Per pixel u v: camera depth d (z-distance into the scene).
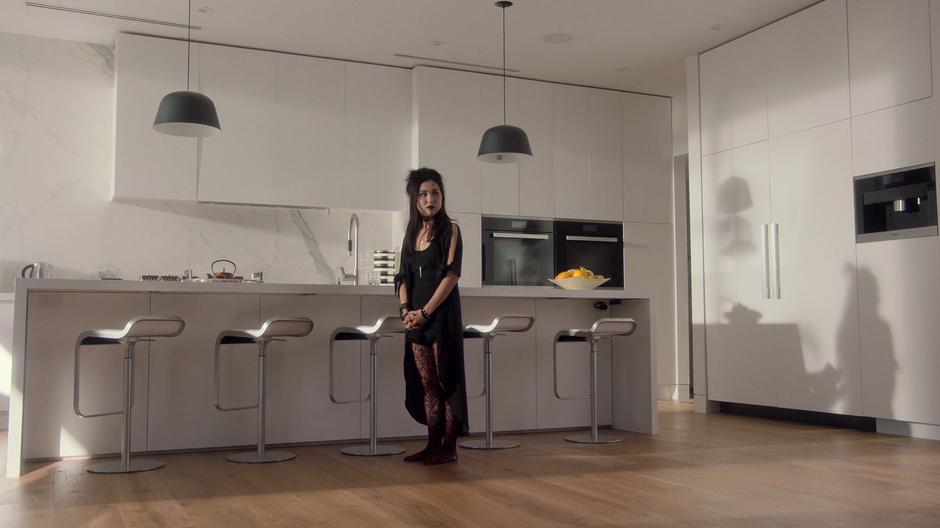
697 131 6.53
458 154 6.80
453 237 3.97
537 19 5.79
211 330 4.37
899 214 4.94
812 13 5.54
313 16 5.68
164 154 5.97
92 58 6.20
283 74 6.37
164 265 6.27
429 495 3.17
